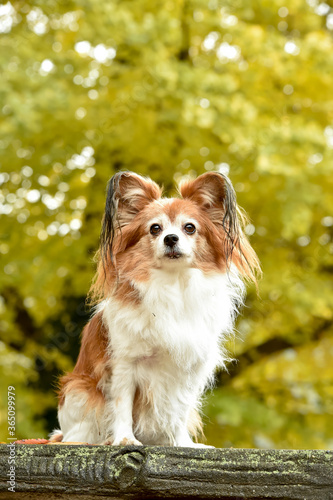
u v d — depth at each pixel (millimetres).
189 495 2838
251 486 2795
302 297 9000
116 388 4016
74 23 9695
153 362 4055
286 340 10047
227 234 4328
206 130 9156
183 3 9602
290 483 2764
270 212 9336
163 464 2871
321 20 11016
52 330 10234
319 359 10188
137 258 4191
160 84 8641
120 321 4027
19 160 9250
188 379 4129
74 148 9195
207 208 4531
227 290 4426
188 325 4102
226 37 9719
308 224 8820
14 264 9500
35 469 2957
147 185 4512
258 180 9188
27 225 9680
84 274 9398
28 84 8984
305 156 9164
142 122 9008
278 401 9969
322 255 9961
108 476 2895
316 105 10039
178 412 4184
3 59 9000
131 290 4102
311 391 10078
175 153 9398
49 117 8898
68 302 10031
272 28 10461
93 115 8977
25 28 9719
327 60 9516
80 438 4164
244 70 9508
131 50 9180
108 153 9539
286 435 9461
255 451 2834
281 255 9711
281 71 9453
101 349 4199
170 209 4297
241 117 8789
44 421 9852
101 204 9523
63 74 9336
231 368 9945
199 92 8750
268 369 10109
